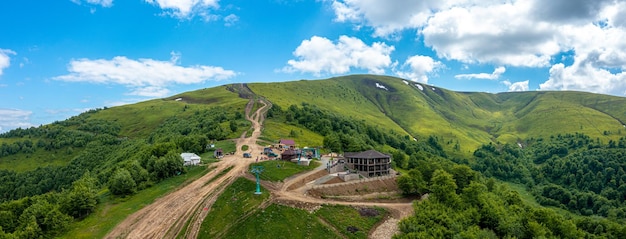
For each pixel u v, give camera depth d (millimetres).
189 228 94312
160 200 112438
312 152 177000
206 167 143375
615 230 136750
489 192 150125
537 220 111875
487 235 96562
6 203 111688
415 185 132750
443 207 108438
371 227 101000
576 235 108438
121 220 99875
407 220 98062
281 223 94438
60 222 95375
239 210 101500
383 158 152625
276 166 142375
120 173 122250
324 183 127188
